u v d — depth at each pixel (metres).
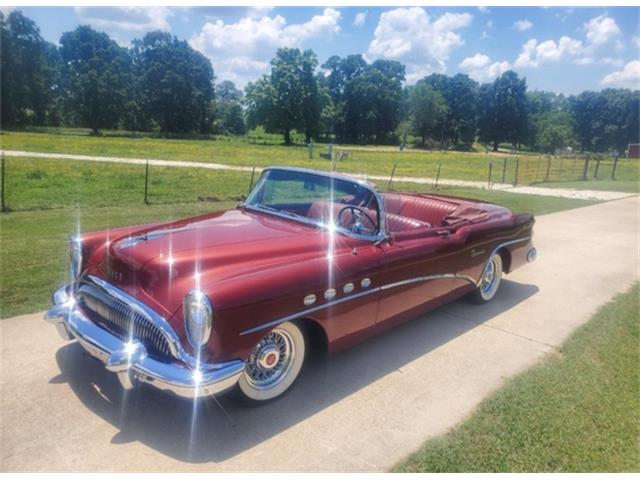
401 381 3.41
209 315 2.45
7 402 2.88
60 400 2.93
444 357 3.83
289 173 4.01
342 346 3.41
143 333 2.68
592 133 106.06
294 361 3.10
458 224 4.47
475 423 2.92
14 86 73.56
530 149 108.56
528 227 5.50
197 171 19.69
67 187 12.88
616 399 3.26
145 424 2.75
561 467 2.56
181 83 90.06
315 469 2.46
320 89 83.88
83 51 89.75
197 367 2.47
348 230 3.51
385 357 3.80
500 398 3.21
